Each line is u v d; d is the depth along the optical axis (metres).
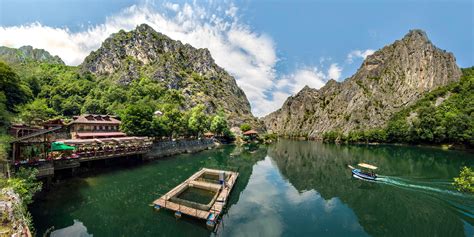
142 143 52.59
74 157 33.38
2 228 12.76
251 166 53.41
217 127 99.06
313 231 21.19
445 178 39.59
